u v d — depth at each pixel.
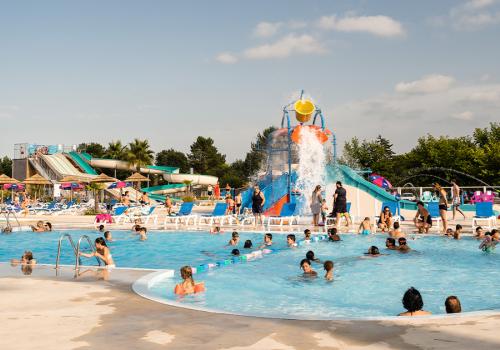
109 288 7.17
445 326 4.82
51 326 5.09
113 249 14.73
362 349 4.21
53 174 60.31
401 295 8.30
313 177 23.91
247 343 4.45
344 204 19.17
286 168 25.88
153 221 24.77
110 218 23.64
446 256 12.31
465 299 7.97
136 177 46.84
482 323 4.89
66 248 15.32
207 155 101.12
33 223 24.62
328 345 4.34
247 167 95.88
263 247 14.44
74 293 6.81
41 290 7.02
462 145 54.47
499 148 48.34
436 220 18.53
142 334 4.79
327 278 9.66
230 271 10.53
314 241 15.29
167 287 8.12
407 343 4.33
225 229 19.41
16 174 63.34
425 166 54.47
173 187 59.34
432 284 9.18
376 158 62.25
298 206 23.14
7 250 14.94
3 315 5.57
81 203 42.56
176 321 5.27
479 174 48.81
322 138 24.12
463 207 27.52
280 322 5.16
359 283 9.30
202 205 47.19
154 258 12.99
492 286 8.95
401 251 12.96
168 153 109.69
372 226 18.70
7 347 4.38
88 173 63.28
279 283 9.27
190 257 13.13
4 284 7.49
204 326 5.06
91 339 4.62
